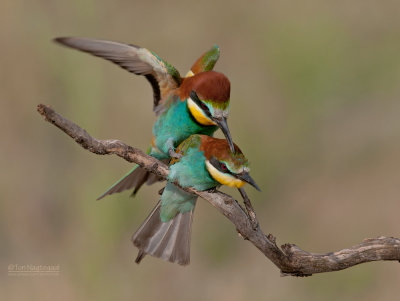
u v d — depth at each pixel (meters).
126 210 12.46
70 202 12.94
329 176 14.02
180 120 9.18
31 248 12.75
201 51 14.55
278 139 13.94
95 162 12.91
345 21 14.98
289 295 12.61
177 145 9.38
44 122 13.35
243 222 7.68
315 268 7.42
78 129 7.23
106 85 13.38
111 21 14.62
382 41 14.99
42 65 13.40
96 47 8.64
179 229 8.72
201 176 8.16
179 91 9.16
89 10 14.34
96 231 12.25
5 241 12.81
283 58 14.35
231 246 13.10
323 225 13.52
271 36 14.54
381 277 12.59
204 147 8.17
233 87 14.15
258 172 13.59
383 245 7.34
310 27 14.59
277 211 13.66
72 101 13.21
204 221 13.12
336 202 13.70
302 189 13.82
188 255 8.66
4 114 13.29
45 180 13.16
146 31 14.64
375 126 14.52
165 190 8.54
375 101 14.73
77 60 13.30
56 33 13.87
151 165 8.02
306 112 14.26
